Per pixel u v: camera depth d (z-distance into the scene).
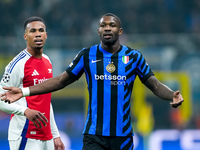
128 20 55.88
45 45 41.53
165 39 42.72
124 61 14.18
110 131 13.89
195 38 43.41
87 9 57.38
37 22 16.38
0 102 15.34
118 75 14.03
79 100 41.06
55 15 56.06
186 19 57.34
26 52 16.41
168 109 41.34
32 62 16.33
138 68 14.38
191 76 41.75
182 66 41.94
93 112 14.05
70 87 41.06
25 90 13.88
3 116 39.12
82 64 14.26
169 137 38.91
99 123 13.95
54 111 40.84
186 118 41.06
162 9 57.72
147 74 14.27
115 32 14.10
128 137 14.11
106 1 58.03
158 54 42.28
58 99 41.00
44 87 14.11
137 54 14.38
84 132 14.12
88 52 14.30
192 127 40.81
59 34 53.25
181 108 41.28
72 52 41.69
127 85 14.13
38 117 14.83
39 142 16.41
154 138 39.03
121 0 58.19
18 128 16.22
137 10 57.44
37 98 16.22
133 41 42.72
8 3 56.94
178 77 41.72
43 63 16.70
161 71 42.03
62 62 41.47
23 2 57.31
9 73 15.95
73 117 40.62
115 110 13.95
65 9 57.16
